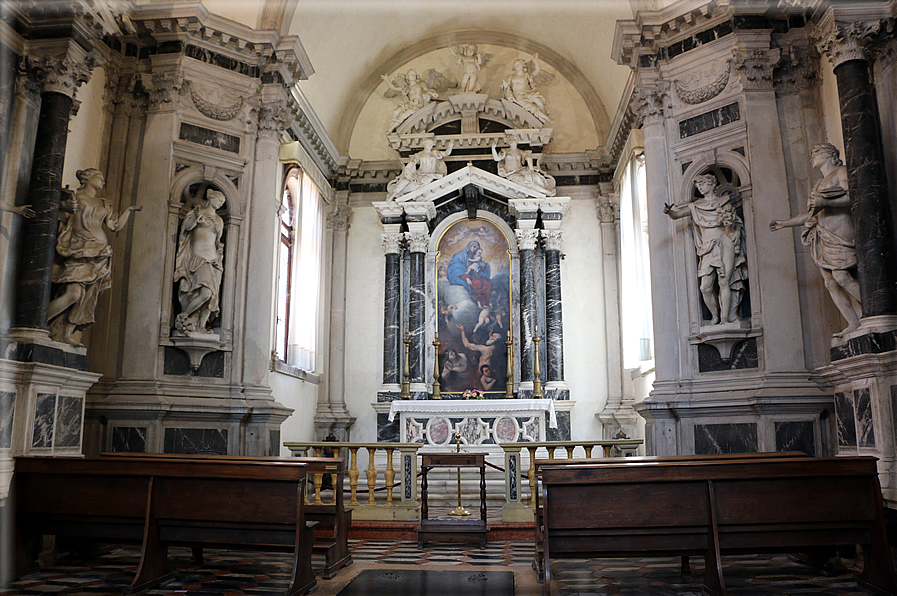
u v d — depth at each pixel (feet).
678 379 30.04
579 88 49.42
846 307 23.72
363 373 47.19
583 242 48.03
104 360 29.48
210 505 18.28
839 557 20.11
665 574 19.57
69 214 24.84
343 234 48.57
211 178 32.09
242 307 32.17
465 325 47.06
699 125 31.14
